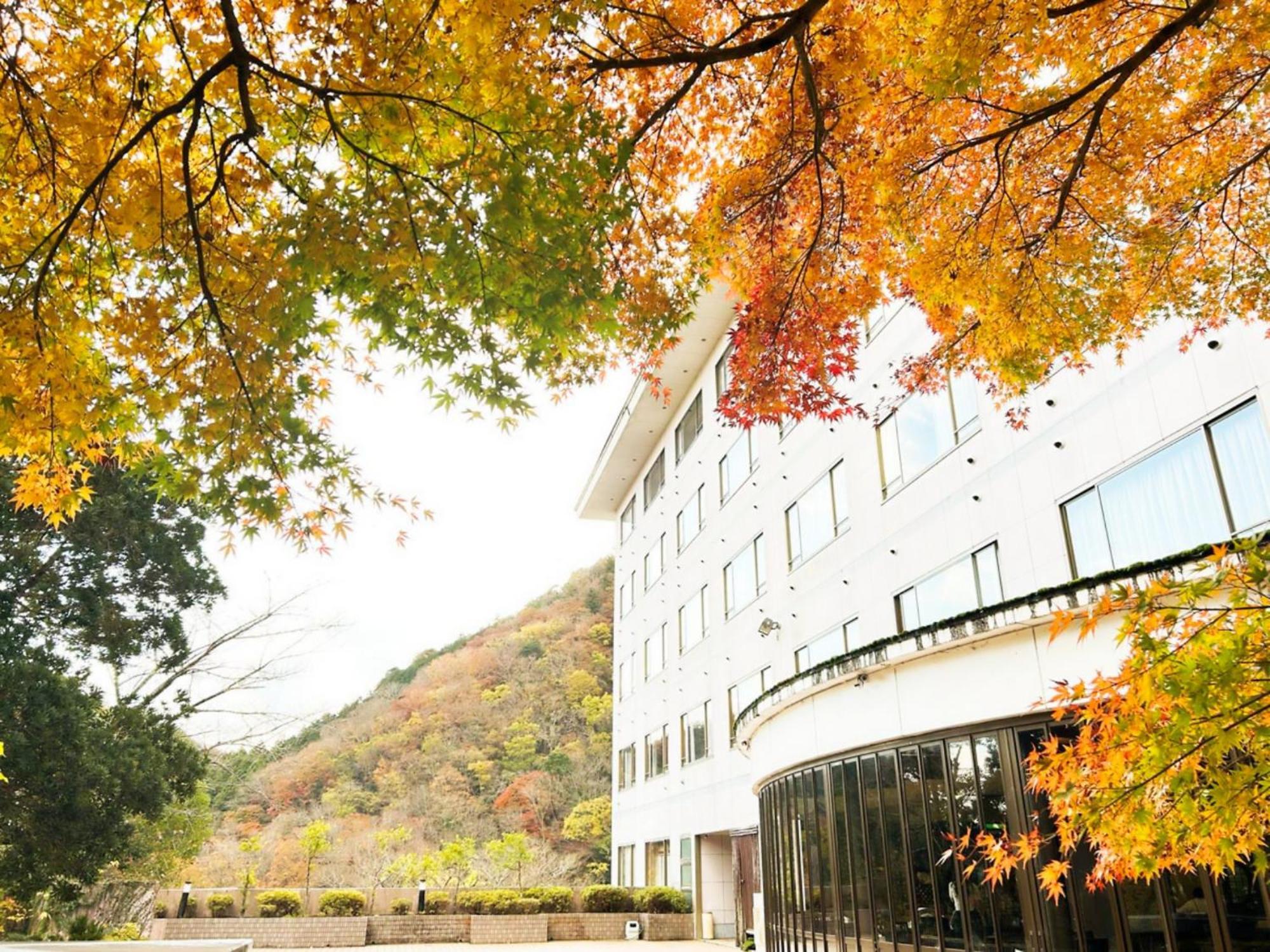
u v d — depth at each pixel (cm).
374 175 460
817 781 1173
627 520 4112
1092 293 699
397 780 5647
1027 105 618
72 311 479
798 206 693
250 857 4197
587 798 5569
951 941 863
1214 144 647
